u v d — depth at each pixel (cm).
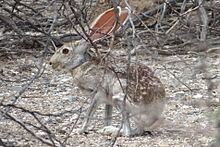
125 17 1141
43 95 1451
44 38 1819
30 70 1673
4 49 1806
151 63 1571
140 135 1141
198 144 1043
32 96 1438
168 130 1152
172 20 1827
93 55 1161
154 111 1124
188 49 1532
